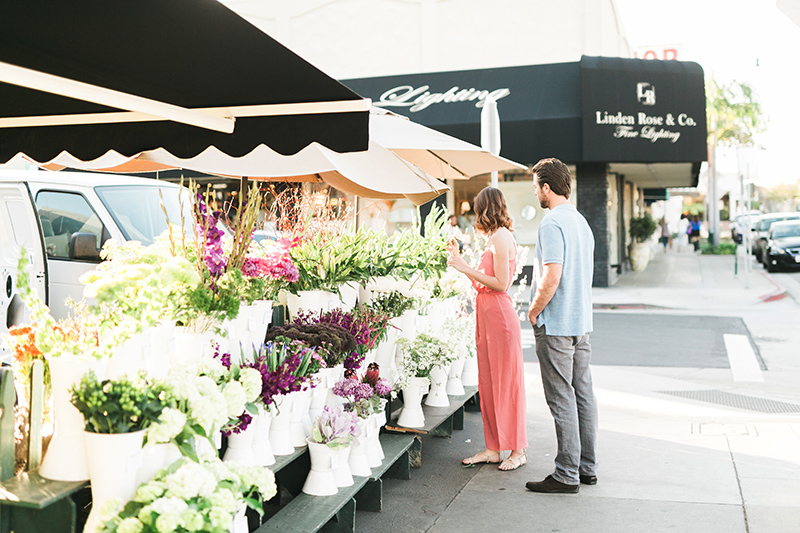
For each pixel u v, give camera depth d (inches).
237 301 125.4
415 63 727.1
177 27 103.0
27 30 104.0
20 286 105.4
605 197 687.1
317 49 753.6
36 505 94.0
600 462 205.8
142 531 93.8
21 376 111.8
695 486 183.3
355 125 120.3
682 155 641.6
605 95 634.2
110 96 113.7
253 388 124.2
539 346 181.9
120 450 98.4
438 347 194.9
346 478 152.5
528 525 159.9
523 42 699.4
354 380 158.6
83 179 251.9
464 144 200.5
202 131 137.0
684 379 330.6
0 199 251.1
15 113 150.6
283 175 158.4
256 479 112.3
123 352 105.0
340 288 180.2
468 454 216.5
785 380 327.3
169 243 146.9
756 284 750.5
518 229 718.5
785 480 186.1
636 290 697.0
